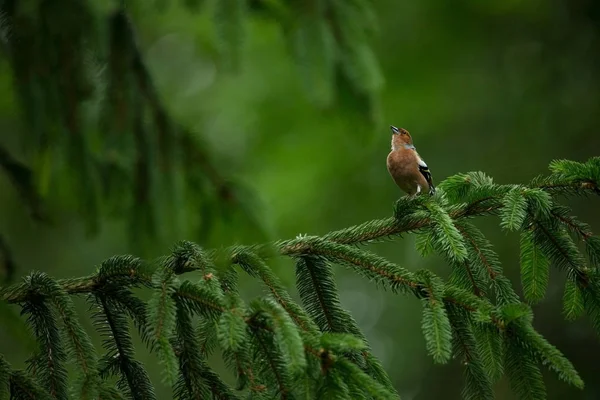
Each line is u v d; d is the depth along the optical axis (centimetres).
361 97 902
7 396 531
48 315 602
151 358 1781
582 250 1462
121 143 827
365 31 848
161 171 851
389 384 622
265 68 1870
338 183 1873
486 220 1869
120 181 855
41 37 763
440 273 1773
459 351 644
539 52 1888
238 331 546
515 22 1948
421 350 1841
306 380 547
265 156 1859
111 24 785
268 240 891
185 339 591
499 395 1700
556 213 678
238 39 784
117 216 873
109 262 628
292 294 1484
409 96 1920
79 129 815
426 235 736
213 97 1922
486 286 700
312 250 671
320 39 827
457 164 1898
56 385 583
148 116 828
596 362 1828
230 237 894
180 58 1973
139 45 805
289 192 1831
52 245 1628
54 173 857
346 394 538
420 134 1920
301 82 842
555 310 1889
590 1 1802
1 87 1463
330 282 672
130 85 806
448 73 1941
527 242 684
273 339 572
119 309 630
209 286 594
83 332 584
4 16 754
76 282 632
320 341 552
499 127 1914
